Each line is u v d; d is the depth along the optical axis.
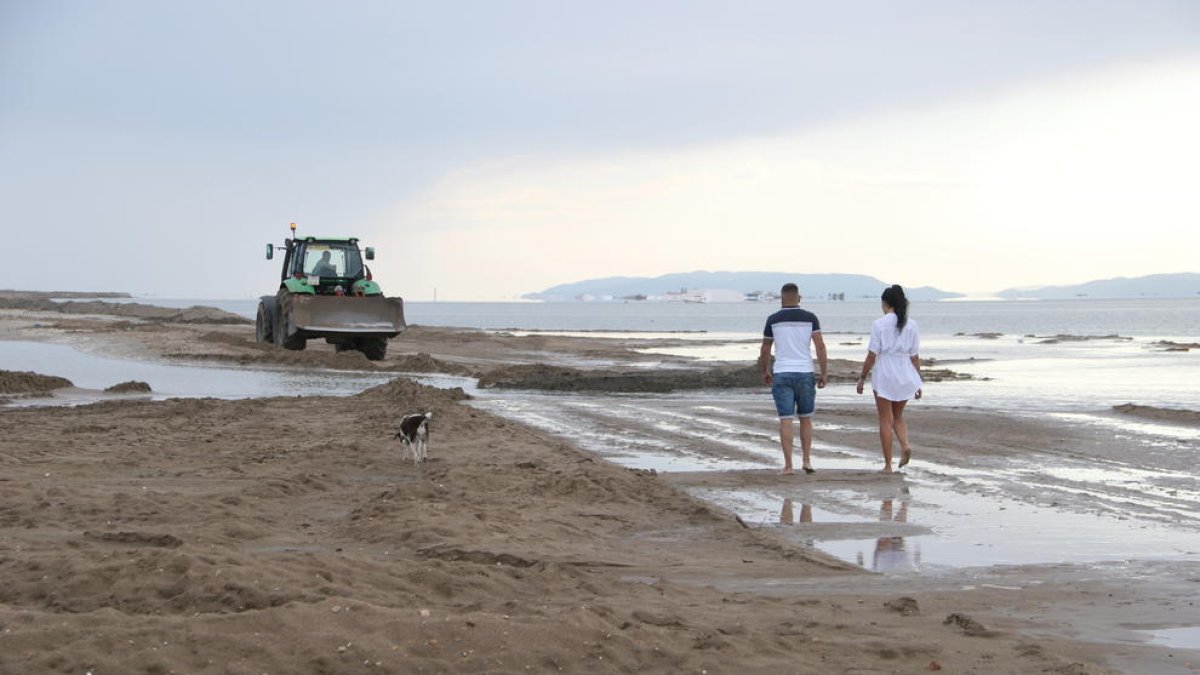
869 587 6.95
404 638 4.99
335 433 14.67
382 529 8.38
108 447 13.09
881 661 5.10
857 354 42.56
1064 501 10.35
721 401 21.52
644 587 6.68
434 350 40.50
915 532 8.94
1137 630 5.85
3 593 6.04
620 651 5.03
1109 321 112.62
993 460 13.08
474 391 24.03
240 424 15.73
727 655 5.07
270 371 30.03
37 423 15.80
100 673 4.55
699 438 15.33
